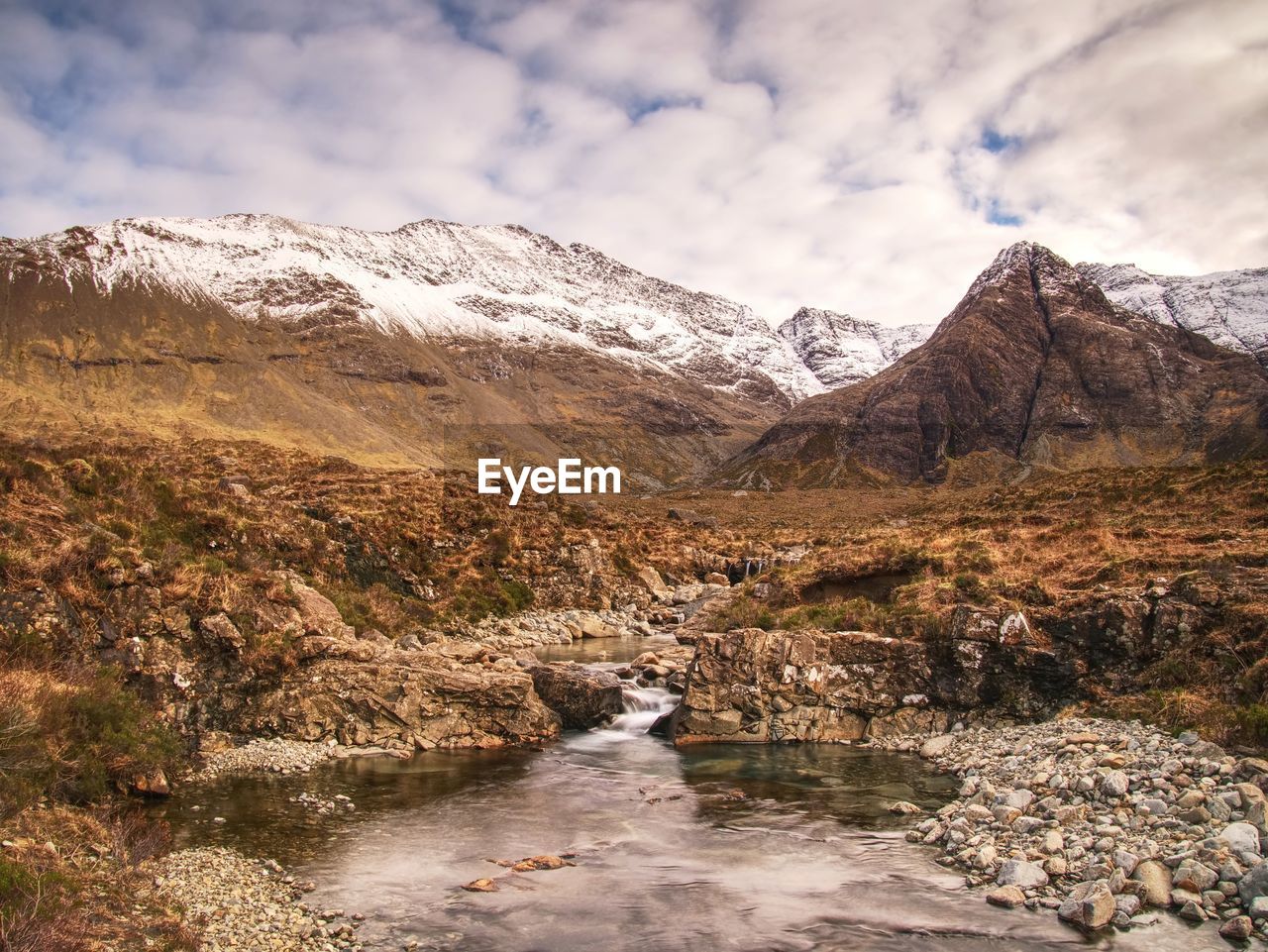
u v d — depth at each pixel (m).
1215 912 15.84
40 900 14.75
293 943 15.56
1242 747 21.44
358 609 42.31
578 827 22.09
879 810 23.20
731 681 31.44
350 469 76.25
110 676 25.05
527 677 31.98
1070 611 30.09
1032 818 20.27
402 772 26.77
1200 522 43.19
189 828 21.25
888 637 32.06
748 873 19.11
